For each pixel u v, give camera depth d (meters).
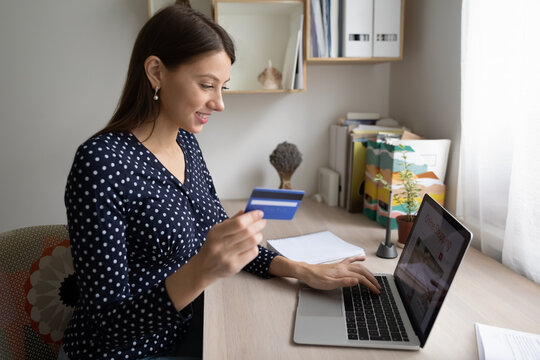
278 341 0.84
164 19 0.91
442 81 1.59
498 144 1.27
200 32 0.88
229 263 0.73
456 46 1.50
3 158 1.86
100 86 1.86
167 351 1.00
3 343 1.06
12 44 1.77
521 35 1.15
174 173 1.04
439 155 1.52
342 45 1.73
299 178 2.08
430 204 1.02
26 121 1.85
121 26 1.82
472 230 1.39
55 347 1.16
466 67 1.34
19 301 1.12
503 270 1.16
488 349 0.79
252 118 1.99
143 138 0.99
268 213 0.83
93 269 0.81
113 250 0.82
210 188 1.32
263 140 2.02
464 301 0.99
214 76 0.91
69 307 1.20
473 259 1.24
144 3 1.81
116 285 0.82
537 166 1.09
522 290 1.04
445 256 0.82
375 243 1.40
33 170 1.89
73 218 0.82
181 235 0.97
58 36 1.79
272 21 1.89
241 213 0.83
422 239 0.99
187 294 0.76
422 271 0.92
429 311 0.81
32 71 1.81
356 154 1.71
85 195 0.81
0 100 1.81
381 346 0.81
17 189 1.90
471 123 1.35
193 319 1.14
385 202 1.54
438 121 1.63
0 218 1.91
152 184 0.94
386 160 1.53
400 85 1.95
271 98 1.98
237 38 1.88
